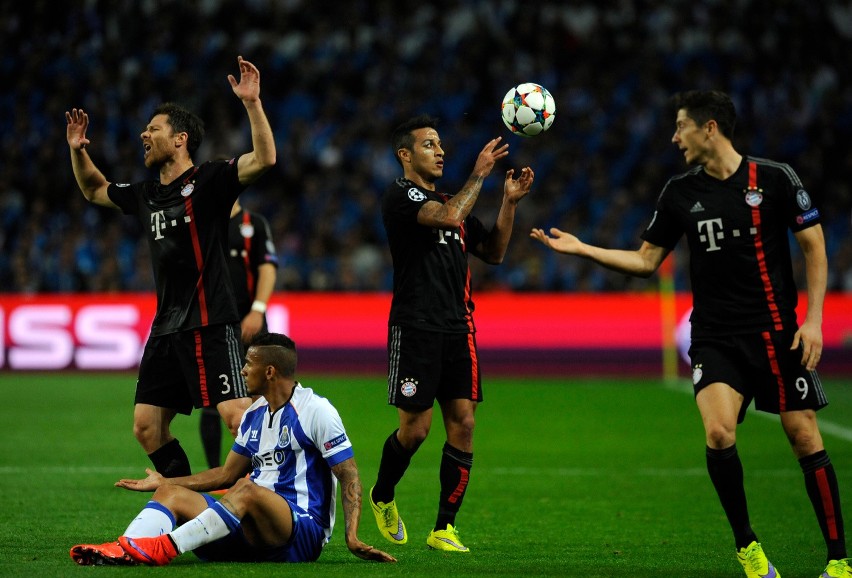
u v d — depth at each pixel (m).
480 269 62.88
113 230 63.78
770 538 23.33
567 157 72.44
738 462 18.27
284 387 19.03
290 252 66.25
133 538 17.94
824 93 76.50
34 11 79.44
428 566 19.23
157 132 21.75
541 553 21.12
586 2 83.25
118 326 59.09
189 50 78.25
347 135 73.81
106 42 78.44
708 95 19.06
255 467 19.19
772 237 18.83
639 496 28.45
